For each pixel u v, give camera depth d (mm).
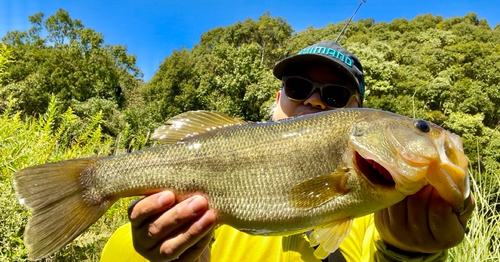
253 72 5363
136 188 340
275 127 345
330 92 526
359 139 325
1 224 658
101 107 4605
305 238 373
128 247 362
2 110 1143
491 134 3186
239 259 369
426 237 294
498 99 4781
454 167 290
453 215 287
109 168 345
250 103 5262
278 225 321
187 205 287
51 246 315
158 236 287
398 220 304
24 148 783
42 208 320
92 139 1091
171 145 349
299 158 330
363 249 372
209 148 342
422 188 296
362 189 316
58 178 333
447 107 4359
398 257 317
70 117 1059
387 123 328
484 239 563
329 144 333
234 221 327
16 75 4855
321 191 319
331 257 366
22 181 319
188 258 302
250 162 333
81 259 848
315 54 516
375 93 4742
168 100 5473
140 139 1367
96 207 338
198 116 364
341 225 318
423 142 307
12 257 637
